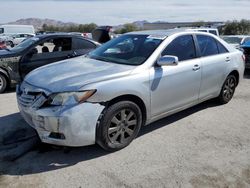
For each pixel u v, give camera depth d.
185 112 5.55
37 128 3.62
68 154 3.85
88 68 4.10
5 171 3.44
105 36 12.78
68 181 3.26
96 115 3.55
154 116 4.35
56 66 4.39
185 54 4.76
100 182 3.25
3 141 4.23
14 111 5.61
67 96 3.45
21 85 4.12
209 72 5.19
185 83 4.68
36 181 3.26
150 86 4.10
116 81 3.72
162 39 4.53
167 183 3.24
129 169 3.51
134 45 4.61
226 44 5.86
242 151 4.00
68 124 3.40
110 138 3.78
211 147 4.11
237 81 6.25
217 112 5.59
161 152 3.94
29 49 7.38
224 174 3.42
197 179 3.32
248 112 5.63
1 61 7.07
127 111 3.91
